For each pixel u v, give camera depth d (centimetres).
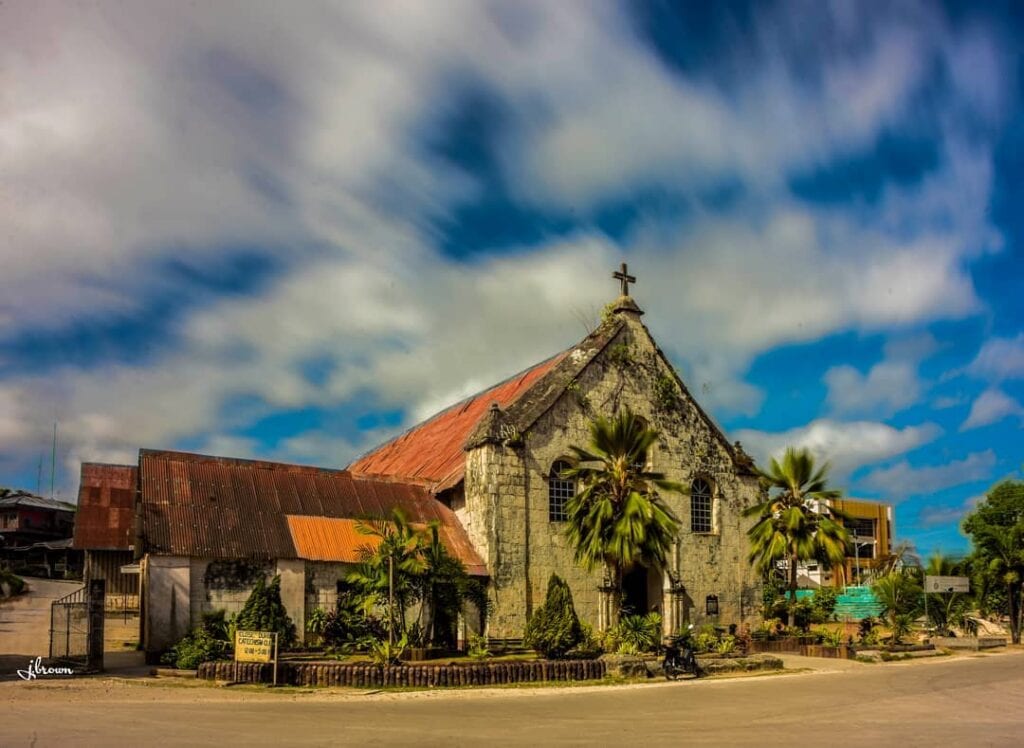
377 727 1552
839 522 4112
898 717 1841
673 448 3869
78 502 4375
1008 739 1567
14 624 3688
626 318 3875
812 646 3612
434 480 3725
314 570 2978
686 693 2252
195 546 2805
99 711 1648
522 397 3566
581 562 3027
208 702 1850
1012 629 4791
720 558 3912
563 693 2211
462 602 2886
